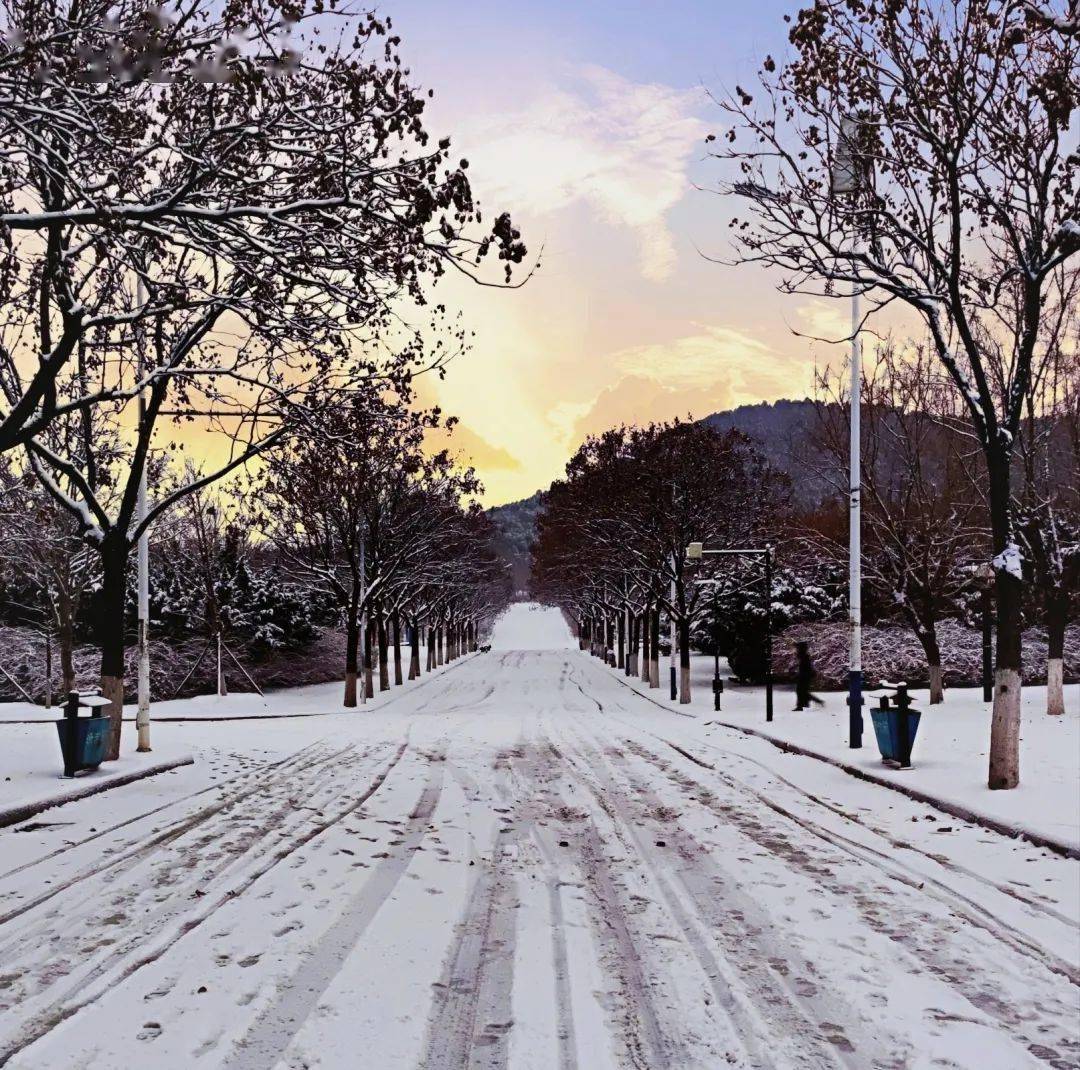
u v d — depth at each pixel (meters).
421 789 14.09
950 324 19.70
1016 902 7.80
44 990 5.79
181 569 52.66
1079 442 25.19
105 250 12.29
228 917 7.32
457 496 47.56
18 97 9.63
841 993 5.79
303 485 36.78
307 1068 4.72
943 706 27.09
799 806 12.44
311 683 55.75
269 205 11.22
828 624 45.16
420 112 9.82
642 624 58.44
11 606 50.28
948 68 13.01
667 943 6.73
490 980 5.98
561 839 10.31
